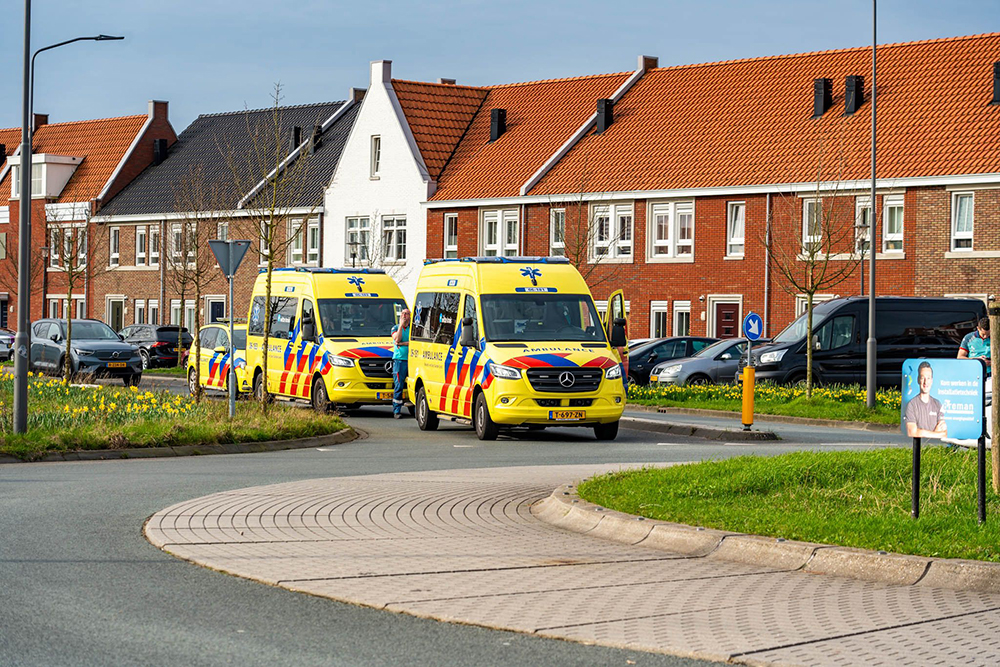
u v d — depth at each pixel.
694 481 15.69
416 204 65.69
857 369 39.06
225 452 23.42
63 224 82.19
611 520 13.74
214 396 39.38
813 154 53.47
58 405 27.86
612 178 58.91
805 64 58.41
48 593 10.55
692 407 36.09
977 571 11.07
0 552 12.38
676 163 57.50
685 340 47.03
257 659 8.59
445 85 69.56
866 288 51.62
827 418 32.94
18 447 21.70
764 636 9.28
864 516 13.37
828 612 10.09
